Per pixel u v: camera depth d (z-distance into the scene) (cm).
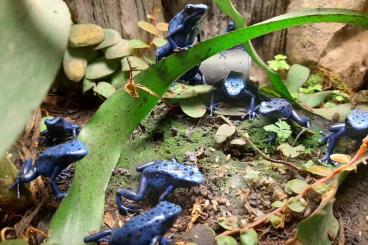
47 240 18
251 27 21
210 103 26
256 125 26
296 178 22
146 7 30
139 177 23
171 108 27
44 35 12
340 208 21
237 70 27
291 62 32
